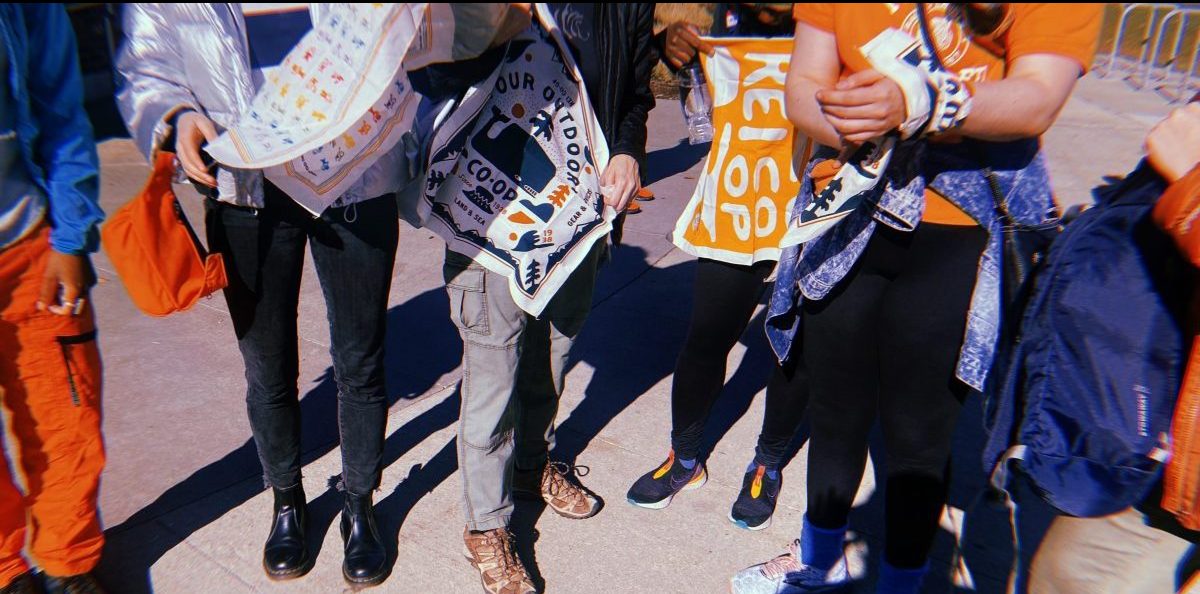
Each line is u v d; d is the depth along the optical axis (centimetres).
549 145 210
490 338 222
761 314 412
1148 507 158
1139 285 151
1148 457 154
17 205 189
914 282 178
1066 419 161
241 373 351
